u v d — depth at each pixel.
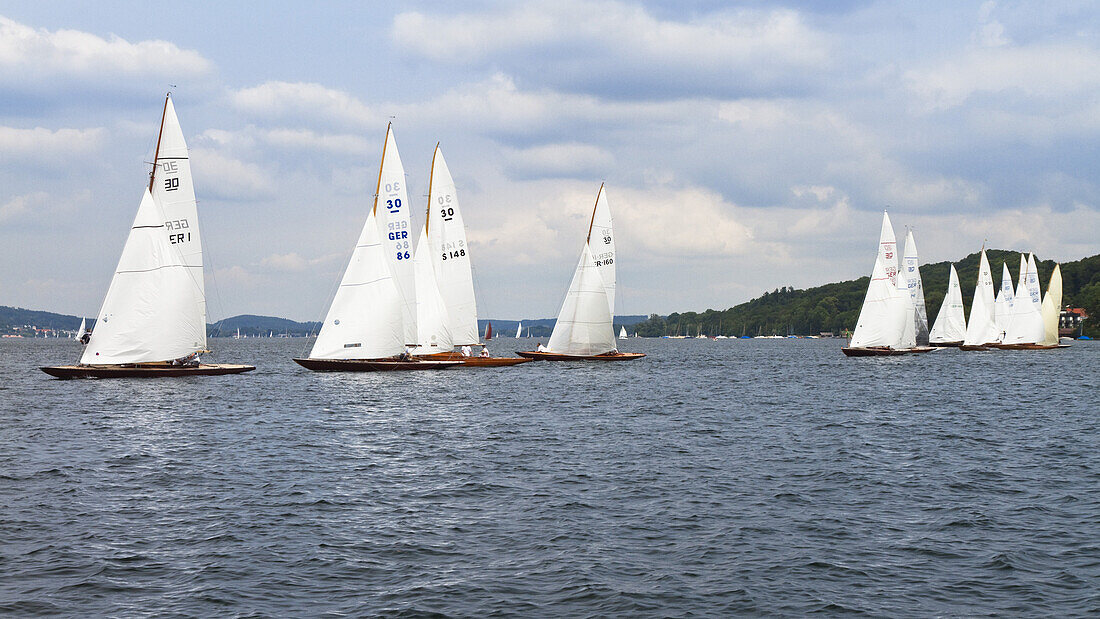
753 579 16.91
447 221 76.88
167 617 14.84
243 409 47.38
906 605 15.61
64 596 15.77
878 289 110.44
